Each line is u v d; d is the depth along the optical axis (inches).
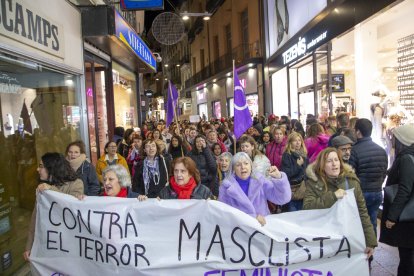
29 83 213.5
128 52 384.5
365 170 168.7
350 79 453.4
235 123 205.5
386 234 143.7
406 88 283.9
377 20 287.9
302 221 126.2
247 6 906.1
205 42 1390.3
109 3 398.3
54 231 135.9
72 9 264.4
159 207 129.8
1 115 185.5
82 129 283.6
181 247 128.3
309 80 523.8
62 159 149.9
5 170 184.2
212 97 1336.1
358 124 173.2
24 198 201.5
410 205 136.2
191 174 146.3
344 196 126.1
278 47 657.0
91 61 340.2
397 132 144.4
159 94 2411.4
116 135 345.4
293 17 540.1
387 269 174.2
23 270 184.2
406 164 136.3
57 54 231.6
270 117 482.6
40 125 225.9
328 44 380.5
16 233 188.5
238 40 1008.9
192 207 128.5
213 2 1184.8
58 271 134.8
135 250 129.2
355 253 125.5
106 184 147.6
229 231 126.1
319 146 229.0
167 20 521.7
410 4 245.6
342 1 330.6
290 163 205.5
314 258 124.6
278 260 124.6
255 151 212.1
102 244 131.2
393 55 309.4
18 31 180.7
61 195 135.7
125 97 561.0
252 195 136.3
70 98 271.1
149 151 210.4
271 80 729.6
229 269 126.0
